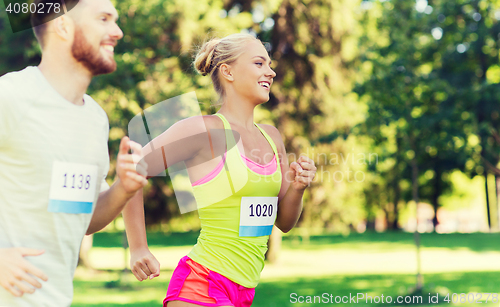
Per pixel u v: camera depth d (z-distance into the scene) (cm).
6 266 203
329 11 1455
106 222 234
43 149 214
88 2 218
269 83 313
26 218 216
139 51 1109
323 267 1568
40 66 222
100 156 236
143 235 288
